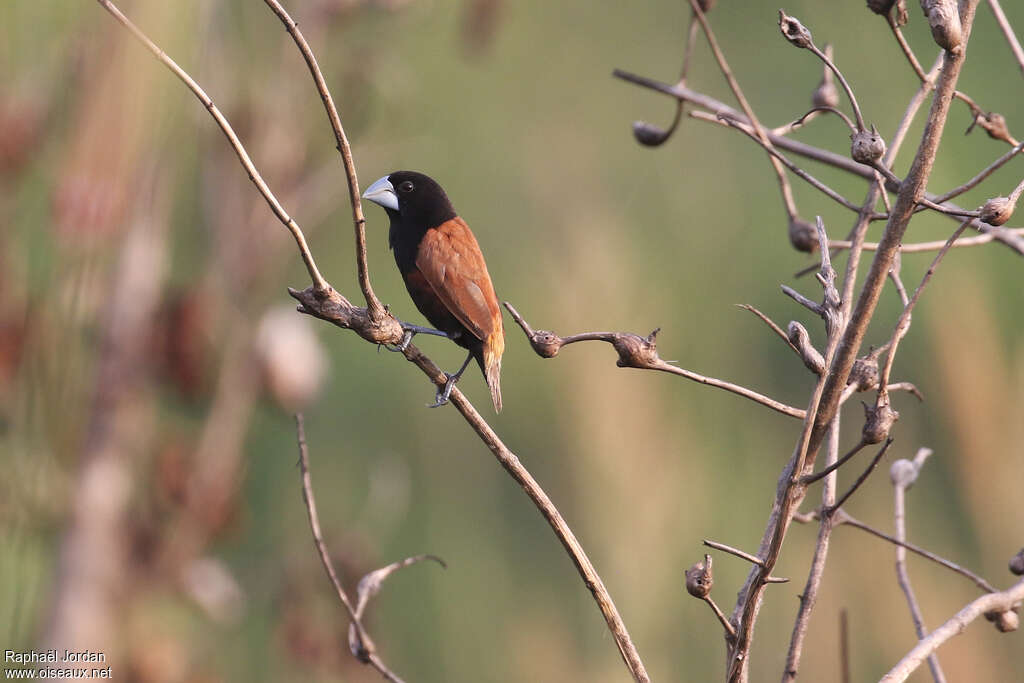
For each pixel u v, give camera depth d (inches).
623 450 465.4
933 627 476.1
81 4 327.9
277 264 410.9
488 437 193.9
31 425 336.5
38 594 350.0
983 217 171.0
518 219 541.6
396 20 432.1
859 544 500.7
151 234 363.6
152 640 400.8
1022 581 196.9
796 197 626.8
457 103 546.3
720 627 466.6
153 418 398.6
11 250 328.5
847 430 527.8
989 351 446.0
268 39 401.4
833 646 482.9
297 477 530.9
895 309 553.3
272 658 423.2
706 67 649.0
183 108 351.3
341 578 412.5
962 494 449.1
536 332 192.2
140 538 398.3
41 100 327.0
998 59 620.7
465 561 520.7
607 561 456.8
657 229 574.9
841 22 635.5
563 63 599.5
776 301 578.9
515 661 490.9
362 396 557.9
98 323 370.3
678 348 517.7
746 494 493.4
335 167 412.2
